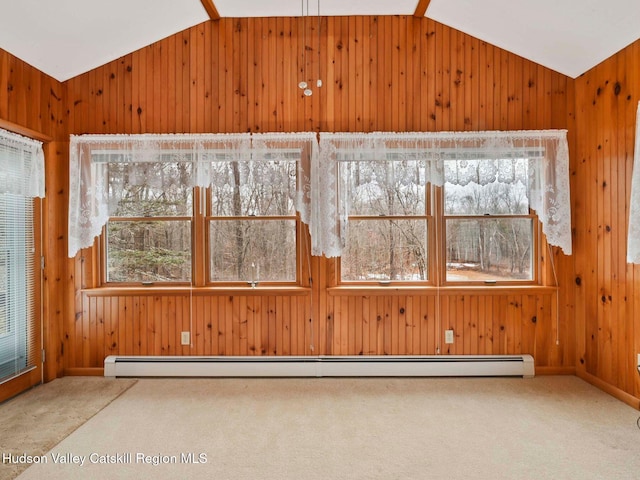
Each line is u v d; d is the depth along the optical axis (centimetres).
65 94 322
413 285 322
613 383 281
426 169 314
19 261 288
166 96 321
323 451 212
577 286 316
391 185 314
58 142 319
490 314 320
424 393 285
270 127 320
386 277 323
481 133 308
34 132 292
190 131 321
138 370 314
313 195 310
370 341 321
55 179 315
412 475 191
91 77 322
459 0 284
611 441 220
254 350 323
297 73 321
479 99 319
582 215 311
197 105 321
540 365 320
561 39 281
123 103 322
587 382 304
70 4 252
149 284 326
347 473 193
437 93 320
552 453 209
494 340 320
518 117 318
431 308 321
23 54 276
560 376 316
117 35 296
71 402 272
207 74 321
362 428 236
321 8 310
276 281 325
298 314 322
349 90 320
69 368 322
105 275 326
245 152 313
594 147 297
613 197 279
